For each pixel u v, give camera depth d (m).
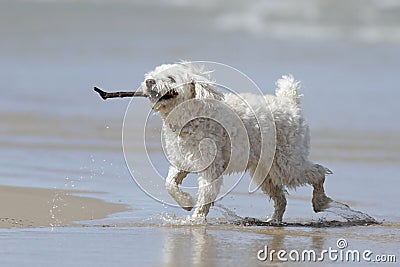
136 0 45.44
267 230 10.17
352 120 20.97
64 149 16.33
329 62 32.91
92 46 35.47
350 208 11.72
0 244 8.71
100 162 14.99
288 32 42.09
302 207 12.14
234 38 39.44
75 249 8.58
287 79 11.35
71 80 26.91
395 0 45.75
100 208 11.22
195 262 8.12
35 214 10.60
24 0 43.94
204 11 44.88
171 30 40.94
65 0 44.62
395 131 19.59
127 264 7.96
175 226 10.23
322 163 15.77
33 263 7.90
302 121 11.18
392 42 40.00
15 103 22.50
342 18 44.25
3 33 38.09
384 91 26.00
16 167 14.27
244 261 8.27
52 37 37.50
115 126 19.56
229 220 10.86
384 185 13.85
